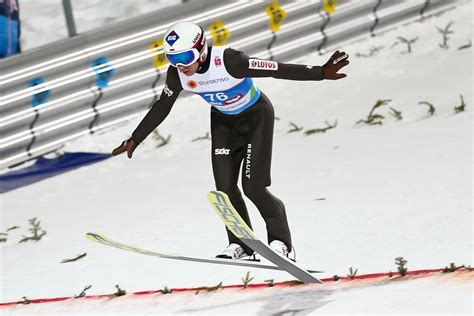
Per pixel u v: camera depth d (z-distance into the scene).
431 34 40.38
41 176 32.75
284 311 16.91
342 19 40.56
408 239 20.12
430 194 23.09
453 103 31.64
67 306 19.77
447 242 19.41
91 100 35.19
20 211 29.83
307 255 20.33
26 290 21.70
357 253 19.86
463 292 15.93
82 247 24.58
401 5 41.88
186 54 16.75
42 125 34.38
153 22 36.41
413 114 31.52
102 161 33.31
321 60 39.22
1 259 25.02
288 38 39.31
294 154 30.03
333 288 17.66
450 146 27.12
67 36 38.94
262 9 38.59
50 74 34.34
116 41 35.66
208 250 22.30
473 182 23.30
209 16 37.47
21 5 39.44
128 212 27.39
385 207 22.81
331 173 27.11
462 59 36.59
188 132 34.88
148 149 34.03
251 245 17.05
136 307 18.88
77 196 30.36
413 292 16.44
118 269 21.95
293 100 36.12
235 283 19.30
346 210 23.23
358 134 30.75
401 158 27.00
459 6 42.88
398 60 38.19
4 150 33.66
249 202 25.69
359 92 35.47
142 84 36.28
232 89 17.52
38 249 25.33
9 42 34.69
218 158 18.38
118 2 40.41
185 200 27.53
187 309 18.17
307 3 39.56
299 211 23.97
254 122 18.09
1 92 33.50
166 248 23.09
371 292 16.95
